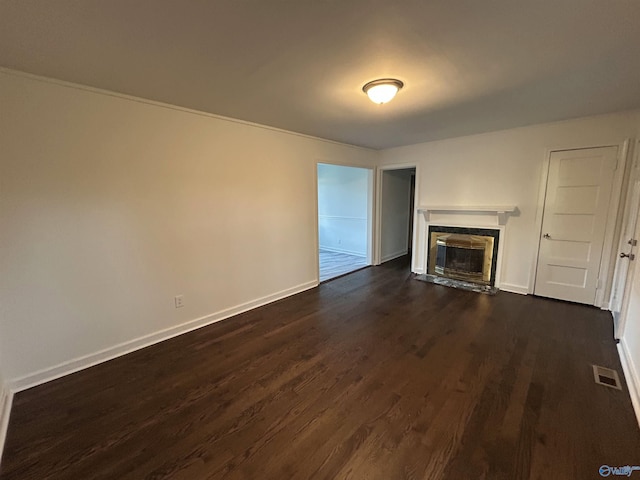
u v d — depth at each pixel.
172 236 2.76
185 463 1.46
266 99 2.52
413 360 2.34
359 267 5.51
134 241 2.52
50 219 2.10
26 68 1.88
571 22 1.44
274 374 2.19
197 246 2.95
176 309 2.85
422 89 2.32
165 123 2.62
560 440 1.55
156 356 2.47
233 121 3.12
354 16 1.38
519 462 1.42
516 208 3.78
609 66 1.93
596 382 2.02
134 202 2.49
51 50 1.66
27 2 1.23
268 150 3.52
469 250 4.33
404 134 3.97
